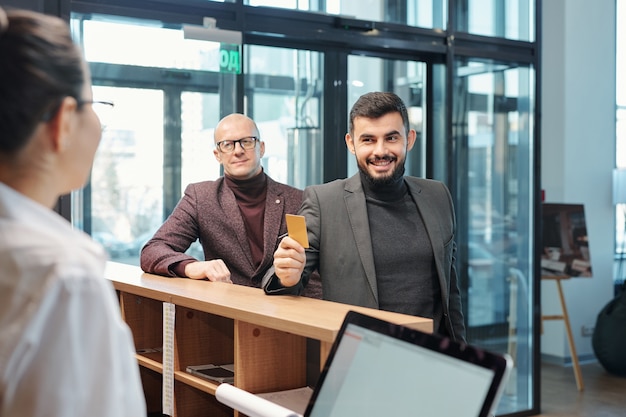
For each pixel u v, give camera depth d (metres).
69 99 0.95
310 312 1.69
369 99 2.27
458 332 2.39
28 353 0.84
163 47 4.00
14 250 0.87
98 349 0.88
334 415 1.27
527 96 5.14
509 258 5.10
